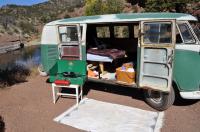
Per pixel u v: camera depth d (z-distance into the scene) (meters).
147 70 6.49
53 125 6.08
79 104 7.23
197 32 6.32
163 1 20.38
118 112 6.63
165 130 5.65
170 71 6.01
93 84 9.06
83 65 7.70
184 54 6.03
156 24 6.14
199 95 6.19
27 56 23.69
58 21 8.44
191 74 6.09
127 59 8.78
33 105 7.34
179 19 6.16
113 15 7.68
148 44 6.30
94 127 5.91
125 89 8.44
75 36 7.65
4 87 9.11
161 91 6.27
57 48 8.30
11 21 57.78
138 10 30.92
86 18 7.97
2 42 37.91
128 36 8.98
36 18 72.19
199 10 16.27
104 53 7.88
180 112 6.45
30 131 5.84
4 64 18.56
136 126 5.87
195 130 5.59
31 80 10.17
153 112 6.55
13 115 6.69
